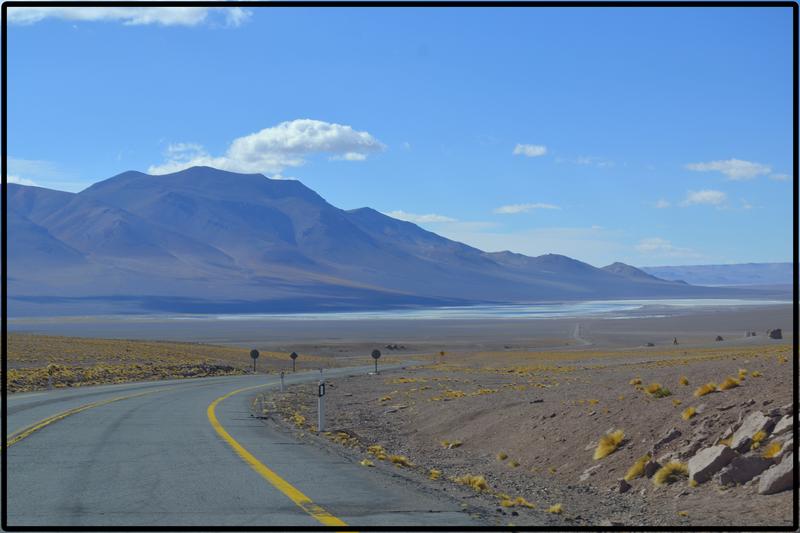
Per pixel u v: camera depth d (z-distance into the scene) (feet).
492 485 56.80
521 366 245.04
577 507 46.98
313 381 197.77
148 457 56.80
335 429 90.79
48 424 81.71
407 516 37.06
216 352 350.43
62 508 38.24
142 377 225.97
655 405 66.74
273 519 35.88
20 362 233.14
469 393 128.57
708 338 528.22
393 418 106.83
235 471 50.31
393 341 598.75
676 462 51.49
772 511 38.86
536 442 70.28
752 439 49.03
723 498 43.65
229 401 123.34
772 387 60.29
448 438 84.94
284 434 76.79
